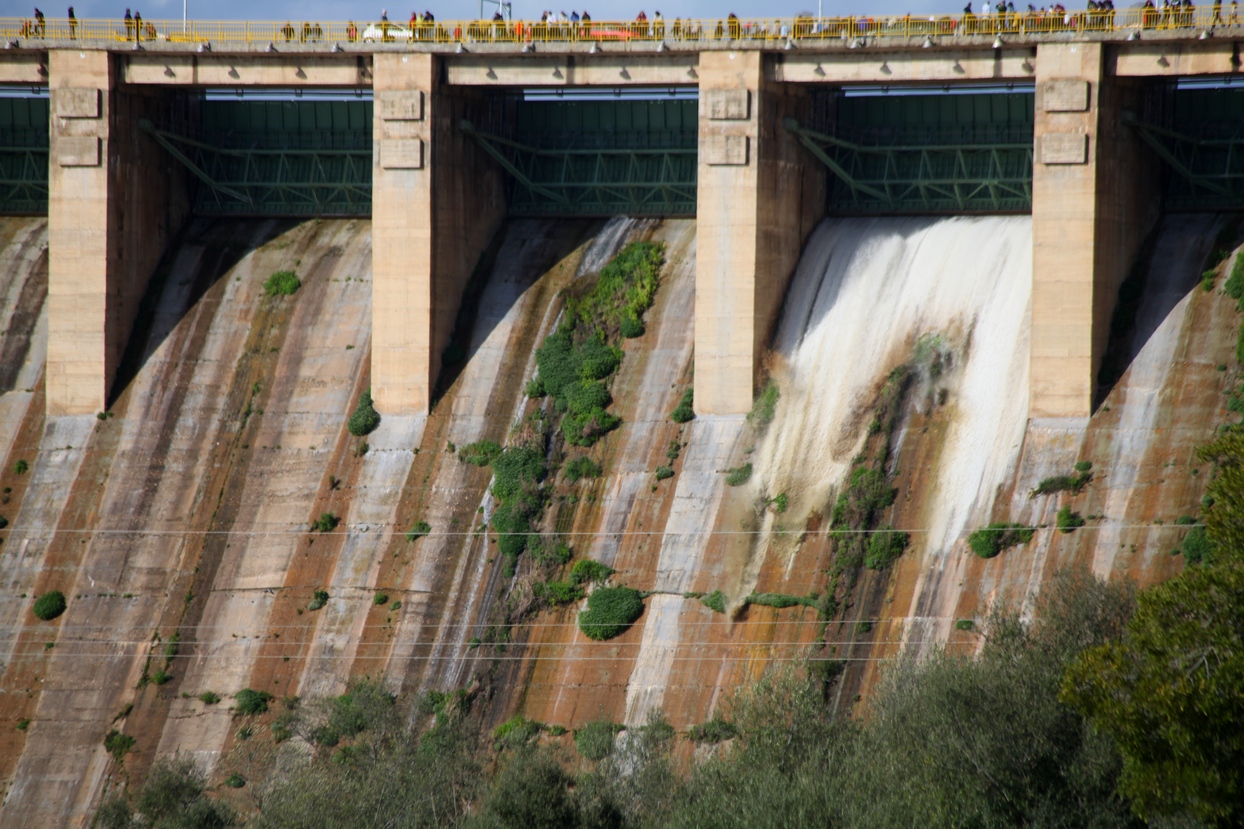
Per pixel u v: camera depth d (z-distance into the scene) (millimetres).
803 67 66938
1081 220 61469
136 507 69375
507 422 69500
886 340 67125
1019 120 68875
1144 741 38125
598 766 52250
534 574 63906
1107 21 62312
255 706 62125
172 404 72562
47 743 62562
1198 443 57875
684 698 58531
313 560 66438
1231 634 37719
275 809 51688
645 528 64438
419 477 68312
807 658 57688
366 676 62344
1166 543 55500
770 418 66750
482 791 52938
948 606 57375
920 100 70562
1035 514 58500
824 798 42969
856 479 62719
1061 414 61188
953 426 63250
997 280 66125
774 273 69188
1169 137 66438
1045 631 47875
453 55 70125
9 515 69750
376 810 51875
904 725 45656
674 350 70375
